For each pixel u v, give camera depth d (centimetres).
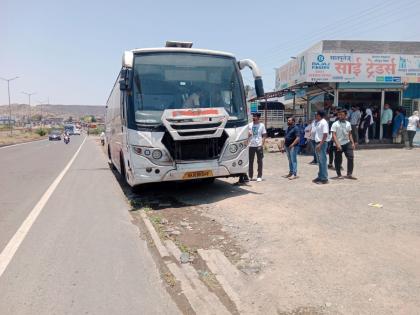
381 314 359
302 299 396
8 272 511
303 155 1819
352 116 1803
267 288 427
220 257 527
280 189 954
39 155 2705
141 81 848
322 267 464
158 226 703
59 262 543
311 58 1791
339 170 1073
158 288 455
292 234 593
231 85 915
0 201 984
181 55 891
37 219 788
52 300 430
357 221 636
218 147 864
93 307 413
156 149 820
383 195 826
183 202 893
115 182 1302
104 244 620
